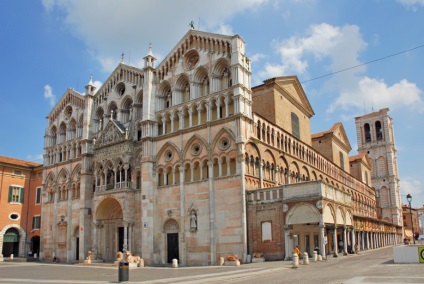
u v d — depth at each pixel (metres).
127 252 49.03
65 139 73.62
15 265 53.34
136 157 57.56
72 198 67.56
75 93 72.69
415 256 33.81
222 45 50.59
